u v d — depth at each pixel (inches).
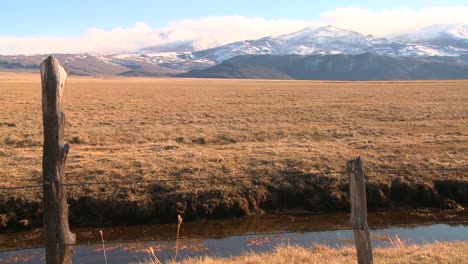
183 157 827.4
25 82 4530.0
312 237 580.7
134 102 2114.9
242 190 701.3
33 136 1074.1
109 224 628.1
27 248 547.5
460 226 623.2
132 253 532.1
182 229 618.5
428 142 1010.7
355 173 283.6
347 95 2610.7
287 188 716.7
